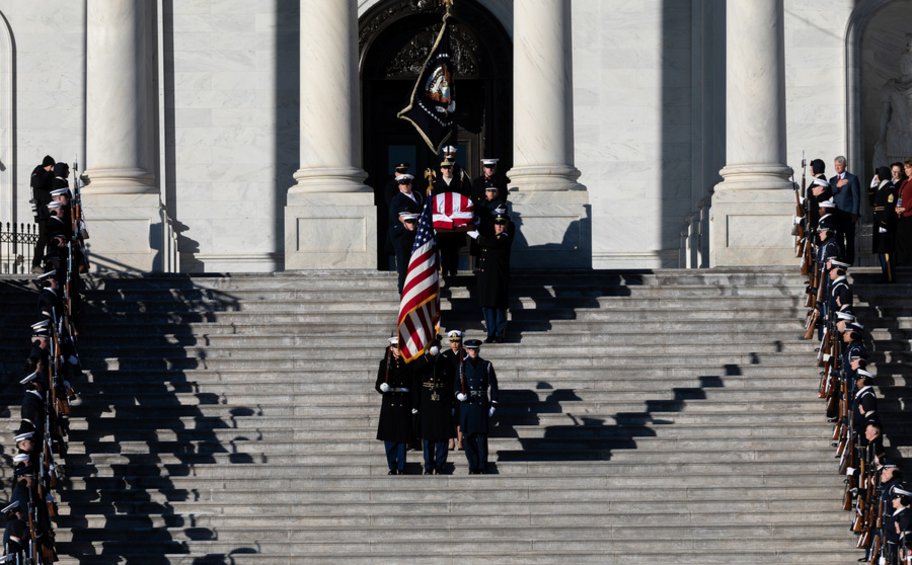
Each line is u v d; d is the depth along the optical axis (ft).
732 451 337.72
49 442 313.73
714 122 486.79
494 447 342.64
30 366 316.40
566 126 435.12
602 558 308.19
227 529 314.55
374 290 394.93
